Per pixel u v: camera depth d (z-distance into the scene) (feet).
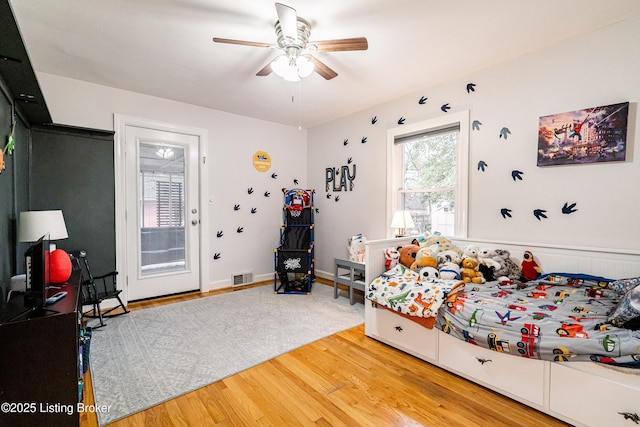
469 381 6.00
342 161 13.60
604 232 6.89
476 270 7.89
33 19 6.37
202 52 7.82
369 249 8.13
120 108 10.30
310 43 6.33
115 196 10.21
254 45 6.50
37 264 4.55
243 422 4.83
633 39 6.45
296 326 8.73
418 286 7.02
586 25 6.73
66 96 9.37
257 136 13.84
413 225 10.13
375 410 5.14
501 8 6.11
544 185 7.76
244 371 6.36
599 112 6.84
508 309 5.60
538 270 7.58
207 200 12.34
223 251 12.87
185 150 11.84
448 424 4.81
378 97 11.15
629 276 6.41
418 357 6.89
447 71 9.00
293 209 13.35
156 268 11.31
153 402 5.30
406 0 5.85
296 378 6.10
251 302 10.89
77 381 4.40
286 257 12.14
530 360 5.10
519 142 8.16
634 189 6.52
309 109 12.52
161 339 7.81
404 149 11.48
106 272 10.08
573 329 4.75
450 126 9.64
